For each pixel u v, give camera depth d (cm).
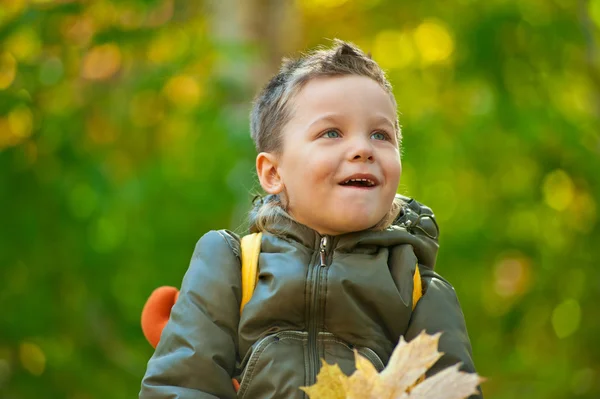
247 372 260
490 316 1013
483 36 976
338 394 213
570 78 1029
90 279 852
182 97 938
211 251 281
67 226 852
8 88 880
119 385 841
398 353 212
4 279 836
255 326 267
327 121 274
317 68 282
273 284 267
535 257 1017
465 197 1037
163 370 261
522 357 997
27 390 824
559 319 1006
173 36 929
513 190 1034
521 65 989
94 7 891
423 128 1017
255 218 290
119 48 922
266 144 290
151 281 855
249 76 866
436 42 1068
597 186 1015
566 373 963
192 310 270
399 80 1059
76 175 870
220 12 891
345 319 264
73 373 830
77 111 902
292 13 902
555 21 983
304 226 277
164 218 859
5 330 829
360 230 275
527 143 1013
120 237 865
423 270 285
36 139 873
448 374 207
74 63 897
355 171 268
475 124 1009
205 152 865
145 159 913
